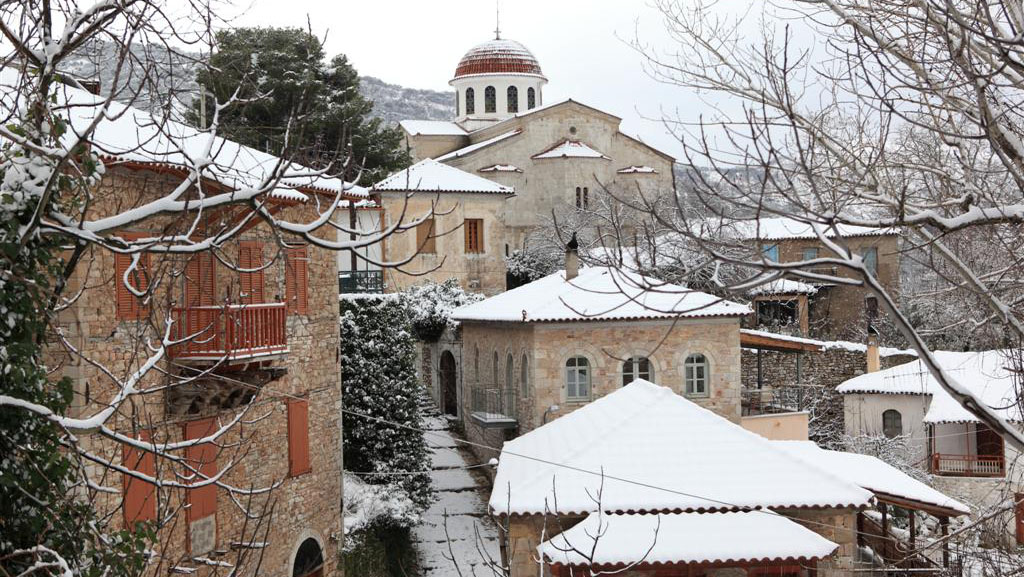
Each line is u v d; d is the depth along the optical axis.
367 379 30.66
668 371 31.80
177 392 18.34
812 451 28.73
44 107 8.46
